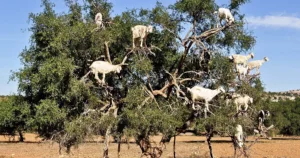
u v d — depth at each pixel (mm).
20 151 42688
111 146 49125
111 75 18297
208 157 33094
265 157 34656
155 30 18984
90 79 17625
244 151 20156
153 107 16609
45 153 40031
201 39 18812
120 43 18688
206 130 17906
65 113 16703
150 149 18438
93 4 18984
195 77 19734
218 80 18453
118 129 17516
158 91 18000
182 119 17719
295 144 55000
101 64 16109
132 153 39406
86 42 16984
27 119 18406
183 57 18328
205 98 16297
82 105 17547
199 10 18750
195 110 17125
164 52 19469
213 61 18141
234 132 16844
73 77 16688
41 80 16969
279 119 61156
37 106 16438
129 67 17797
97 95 18109
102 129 16953
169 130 16391
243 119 17594
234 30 18719
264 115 19484
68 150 17594
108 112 16875
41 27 17375
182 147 46906
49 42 17062
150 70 17047
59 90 16656
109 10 19391
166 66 20000
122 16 18984
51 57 16875
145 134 16625
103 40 16594
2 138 73250
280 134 85812
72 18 18344
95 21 17281
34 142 61094
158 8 18906
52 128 18016
